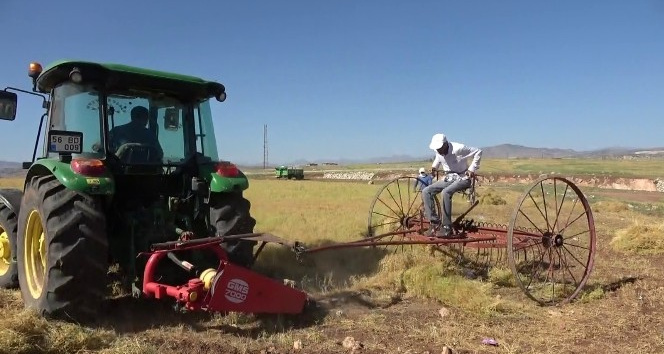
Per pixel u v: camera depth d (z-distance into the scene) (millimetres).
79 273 4312
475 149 6691
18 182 22922
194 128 5629
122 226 5082
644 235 8883
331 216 12516
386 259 6727
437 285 5734
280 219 11703
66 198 4387
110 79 4930
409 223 7809
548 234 6293
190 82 5355
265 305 4562
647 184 48094
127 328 4504
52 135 4590
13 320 3709
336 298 5637
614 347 4340
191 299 4156
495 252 8266
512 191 28422
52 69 4875
